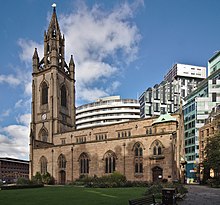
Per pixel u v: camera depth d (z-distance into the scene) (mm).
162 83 197875
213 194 40906
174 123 73562
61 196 38344
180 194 35656
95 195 39281
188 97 157125
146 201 21266
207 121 112438
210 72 144750
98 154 77750
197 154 120312
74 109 118688
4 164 156500
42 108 109875
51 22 119375
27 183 69250
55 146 89062
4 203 30438
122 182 63812
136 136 71375
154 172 67000
